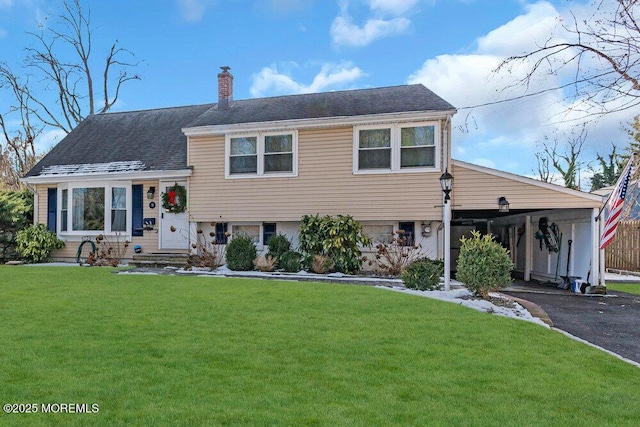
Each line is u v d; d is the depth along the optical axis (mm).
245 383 3840
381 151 12695
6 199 15734
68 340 5039
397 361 4539
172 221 14836
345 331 5688
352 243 12500
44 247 15469
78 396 3482
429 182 12289
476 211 13633
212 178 14148
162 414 3186
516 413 3367
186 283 9945
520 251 16016
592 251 11289
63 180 15617
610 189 15062
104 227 15289
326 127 13055
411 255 12680
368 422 3137
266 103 15609
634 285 13047
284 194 13438
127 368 4137
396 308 7180
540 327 6324
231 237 14234
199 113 17875
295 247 13789
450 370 4316
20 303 7285
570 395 3779
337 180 12992
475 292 8703
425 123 12336
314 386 3814
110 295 8156
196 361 4391
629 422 3271
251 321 6164
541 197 11617
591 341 6094
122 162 15516
